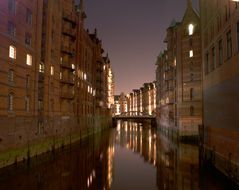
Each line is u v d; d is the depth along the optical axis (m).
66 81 44.47
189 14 54.66
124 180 25.28
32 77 32.41
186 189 21.61
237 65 20.12
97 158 37.16
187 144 50.34
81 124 55.88
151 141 59.22
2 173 24.78
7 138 26.03
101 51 86.69
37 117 33.25
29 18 32.25
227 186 21.94
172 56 63.12
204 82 32.06
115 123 123.31
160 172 28.52
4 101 26.11
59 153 38.91
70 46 47.56
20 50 29.62
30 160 30.77
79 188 22.08
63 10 45.88
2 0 26.25
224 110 23.50
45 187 21.83
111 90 124.38
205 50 31.58
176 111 57.16
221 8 24.70
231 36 21.69
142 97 161.62
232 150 21.30
